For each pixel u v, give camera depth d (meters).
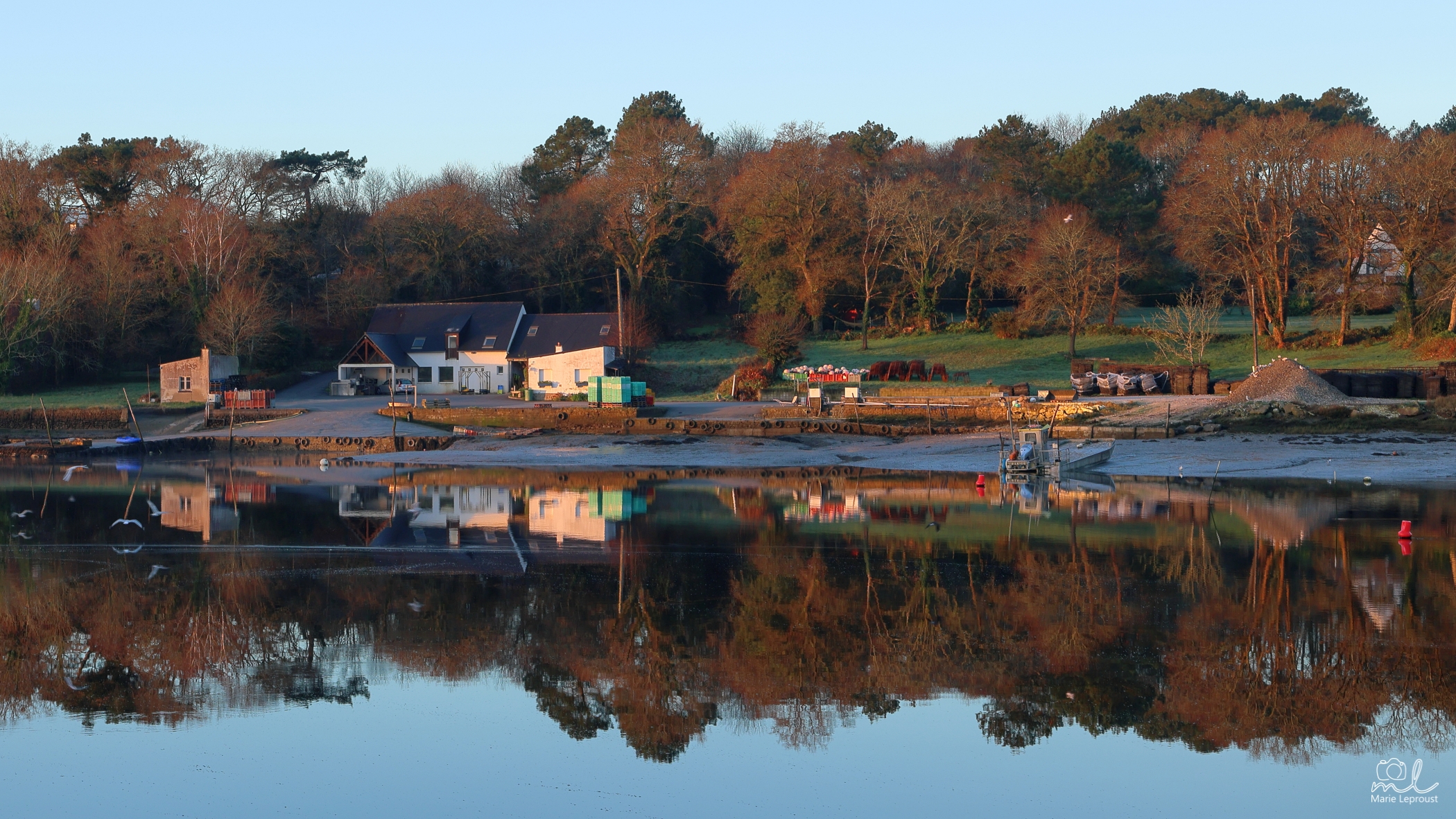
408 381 80.69
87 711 15.93
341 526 31.67
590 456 54.09
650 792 13.27
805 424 58.91
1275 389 54.38
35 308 72.25
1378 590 22.25
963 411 58.97
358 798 13.09
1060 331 83.38
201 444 59.19
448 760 14.20
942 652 18.41
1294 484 40.31
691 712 15.85
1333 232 73.00
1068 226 78.19
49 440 57.81
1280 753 14.35
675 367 80.19
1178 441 51.38
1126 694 16.42
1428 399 52.78
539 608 21.41
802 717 15.62
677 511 34.59
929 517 32.84
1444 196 67.25
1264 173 72.31
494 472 48.28
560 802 13.02
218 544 28.44
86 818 12.59
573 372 75.75
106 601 22.03
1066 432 54.09
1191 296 77.69
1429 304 67.31
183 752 14.43
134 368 82.81
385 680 17.23
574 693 16.66
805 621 20.33
